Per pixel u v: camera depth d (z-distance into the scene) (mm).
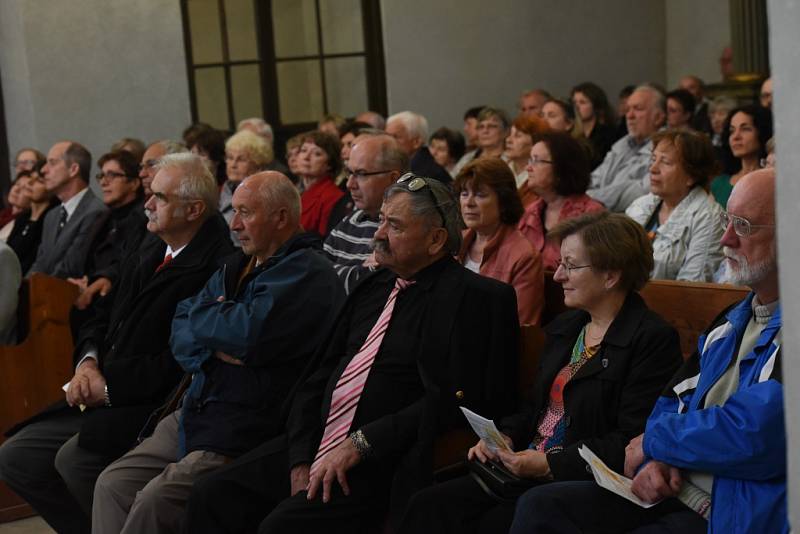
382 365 4215
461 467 4062
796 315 1647
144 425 4984
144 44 12555
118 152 7801
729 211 3207
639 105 8312
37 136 12203
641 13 14234
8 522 6082
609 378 3650
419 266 4262
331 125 10656
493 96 13781
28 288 6336
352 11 13523
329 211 7648
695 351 3436
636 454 3398
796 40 1605
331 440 4180
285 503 4051
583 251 3750
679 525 3230
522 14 13805
